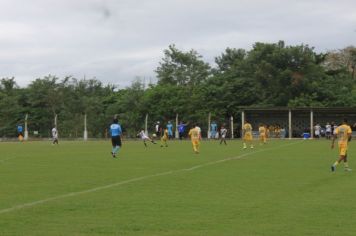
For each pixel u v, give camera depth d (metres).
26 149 41.78
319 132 67.38
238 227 10.70
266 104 78.81
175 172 21.45
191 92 81.81
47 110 84.50
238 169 22.67
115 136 30.94
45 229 10.56
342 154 21.84
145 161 27.48
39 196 14.84
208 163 25.94
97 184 17.56
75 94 87.75
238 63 88.00
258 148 41.03
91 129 81.00
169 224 11.01
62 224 11.03
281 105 79.31
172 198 14.45
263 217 11.70
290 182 17.97
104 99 90.50
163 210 12.59
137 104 81.06
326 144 48.09
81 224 11.02
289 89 79.38
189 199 14.26
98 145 49.81
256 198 14.40
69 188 16.56
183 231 10.38
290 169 22.66
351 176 19.88
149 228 10.64
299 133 73.19
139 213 12.23
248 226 10.79
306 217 11.68
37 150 39.94
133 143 54.94
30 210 12.59
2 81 91.44
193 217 11.73
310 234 10.09
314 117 73.25
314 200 13.99
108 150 39.44
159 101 81.00
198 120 78.31
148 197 14.63
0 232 10.30
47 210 12.60
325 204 13.36
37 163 26.59
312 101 76.62
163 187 16.73
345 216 11.77
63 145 50.34
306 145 46.09
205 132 78.50
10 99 83.06
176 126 72.12
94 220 11.43
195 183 17.72
